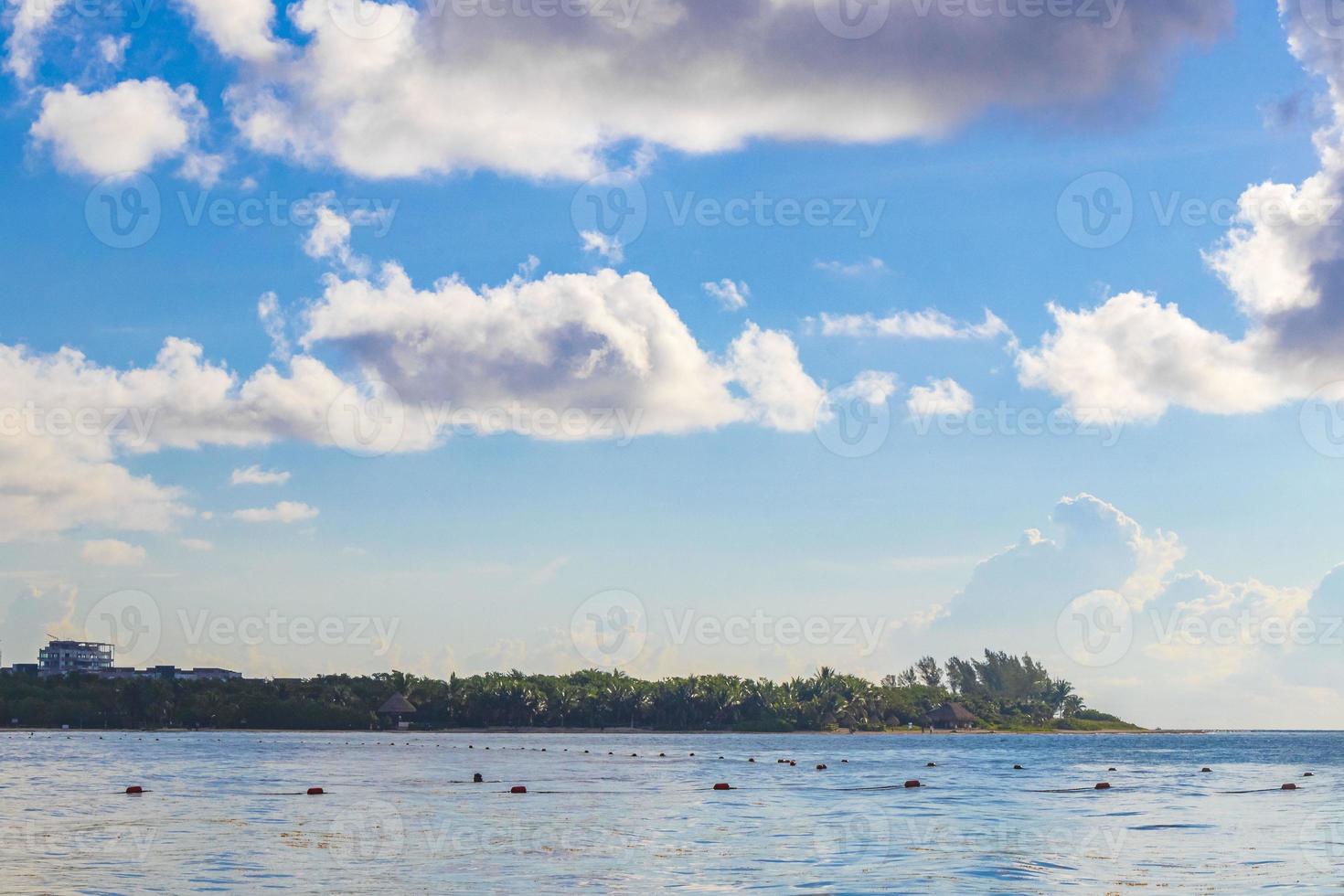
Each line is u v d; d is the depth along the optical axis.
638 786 84.56
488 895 34.69
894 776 102.50
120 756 129.12
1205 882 37.69
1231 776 106.56
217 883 36.69
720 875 38.69
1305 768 125.44
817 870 39.75
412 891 35.44
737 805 67.25
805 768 118.25
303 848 45.28
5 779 87.00
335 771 101.38
